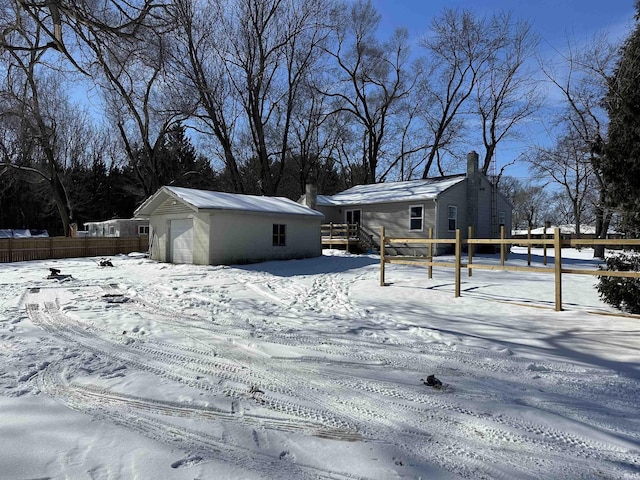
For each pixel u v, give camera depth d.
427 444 2.95
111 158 46.16
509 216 28.00
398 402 3.67
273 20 28.84
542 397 3.82
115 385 3.91
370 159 36.84
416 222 22.81
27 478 2.39
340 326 6.55
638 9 7.35
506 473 2.60
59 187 35.47
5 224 46.69
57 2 5.92
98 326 6.35
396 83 35.19
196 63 25.11
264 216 18.11
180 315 7.31
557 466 2.70
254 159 36.81
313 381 4.16
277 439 2.96
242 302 8.80
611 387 4.07
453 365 4.72
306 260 18.89
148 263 17.88
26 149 24.09
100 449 2.74
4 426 3.00
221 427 3.12
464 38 31.72
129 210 47.03
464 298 9.19
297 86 31.50
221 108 29.22
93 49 6.93
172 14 7.30
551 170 25.61
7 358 4.62
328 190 46.41
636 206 7.10
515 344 5.59
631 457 2.81
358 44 33.72
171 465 2.57
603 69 14.96
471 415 3.43
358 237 23.86
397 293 9.95
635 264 7.17
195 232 17.03
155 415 3.30
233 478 2.46
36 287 10.75
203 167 41.97
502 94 31.97
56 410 3.33
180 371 4.37
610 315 7.19
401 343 5.61
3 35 6.38
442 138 35.41
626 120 7.02
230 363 4.67
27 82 14.23
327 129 36.78
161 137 29.47
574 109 18.97
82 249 22.91
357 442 2.95
